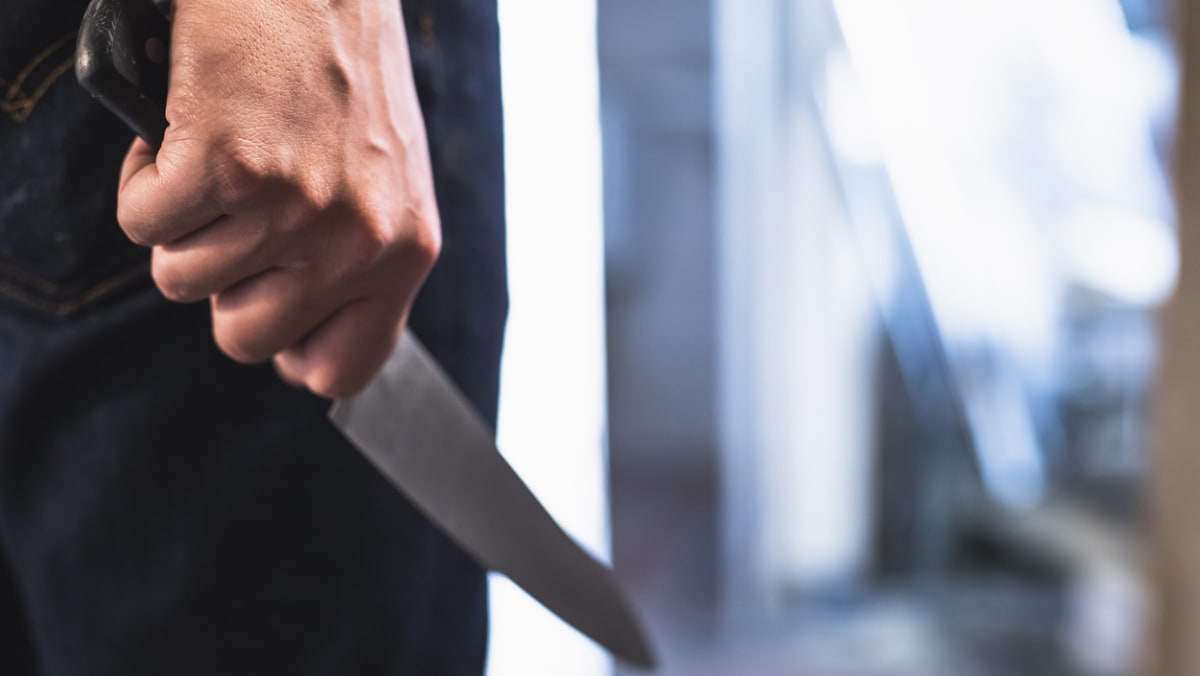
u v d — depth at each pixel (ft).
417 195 1.18
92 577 1.63
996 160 8.34
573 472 4.26
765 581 7.61
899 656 6.42
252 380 1.58
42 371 1.51
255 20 1.03
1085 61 8.34
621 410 9.24
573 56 3.94
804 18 7.67
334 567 1.69
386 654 1.74
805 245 7.74
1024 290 8.18
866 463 7.71
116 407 1.55
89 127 1.41
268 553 1.66
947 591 7.32
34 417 1.55
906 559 7.70
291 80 1.04
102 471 1.58
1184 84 3.05
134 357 1.54
